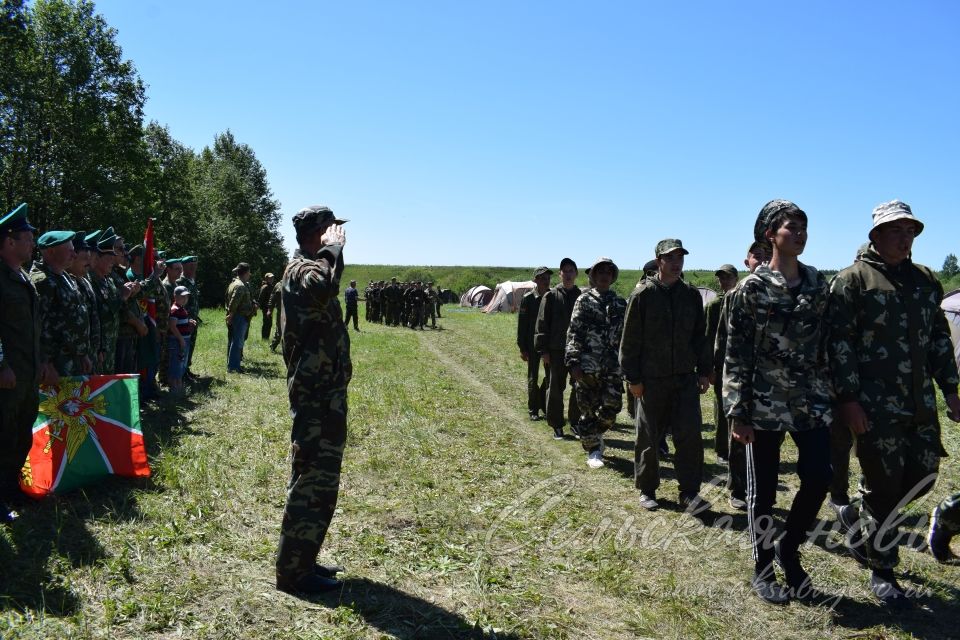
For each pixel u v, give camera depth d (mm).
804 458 3619
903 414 3592
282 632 3045
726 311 5348
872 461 3615
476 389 11141
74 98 34125
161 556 3760
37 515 4203
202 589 3404
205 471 5270
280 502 4883
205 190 55562
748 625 3381
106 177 35312
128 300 7438
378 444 6773
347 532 4340
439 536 4387
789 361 3660
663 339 5156
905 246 3621
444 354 16641
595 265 6520
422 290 26766
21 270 4367
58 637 2873
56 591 3285
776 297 3672
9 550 3635
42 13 34031
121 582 3438
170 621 3090
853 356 3660
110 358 6766
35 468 4555
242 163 69250
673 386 5199
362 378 11375
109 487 4867
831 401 3715
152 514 4387
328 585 3486
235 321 11445
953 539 4523
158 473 5227
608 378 6379
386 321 27828
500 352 17375
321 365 3336
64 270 5578
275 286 15633
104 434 4922
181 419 7348
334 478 3400
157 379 9602
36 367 4328
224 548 3949
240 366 11898
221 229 49000
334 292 3273
